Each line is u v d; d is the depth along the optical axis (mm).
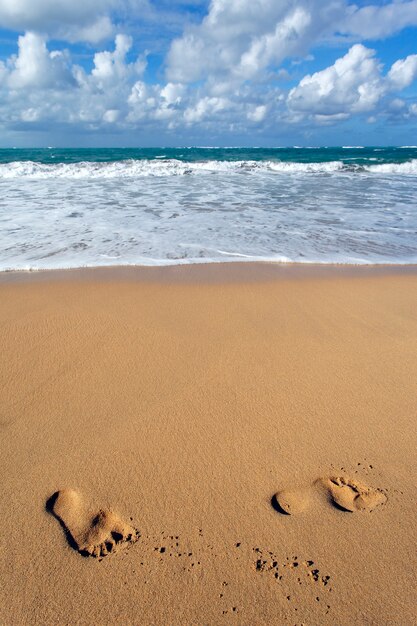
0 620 1412
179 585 1533
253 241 6863
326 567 1607
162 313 4020
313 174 18016
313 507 1870
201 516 1821
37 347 3279
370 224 8094
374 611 1465
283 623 1424
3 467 2066
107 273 5301
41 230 7227
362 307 4250
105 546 1678
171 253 6184
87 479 2008
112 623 1414
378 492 1951
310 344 3395
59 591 1508
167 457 2154
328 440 2289
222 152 46719
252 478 2029
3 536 1710
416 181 15172
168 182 14586
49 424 2383
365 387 2789
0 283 4863
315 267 5711
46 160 27016
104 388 2738
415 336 3562
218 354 3209
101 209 9141
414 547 1690
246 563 1616
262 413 2512
